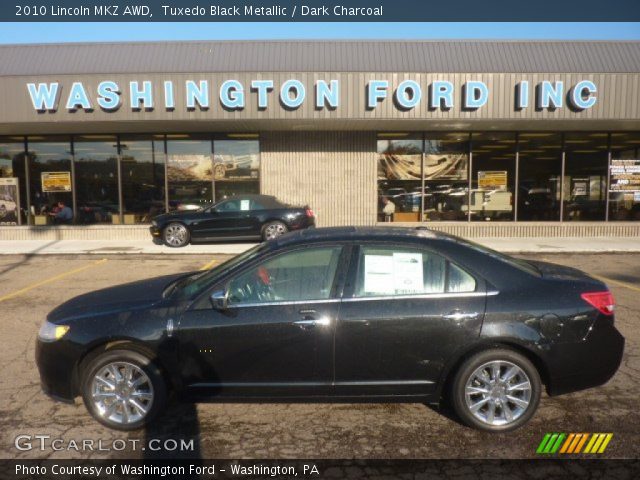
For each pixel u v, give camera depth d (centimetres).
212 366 389
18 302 802
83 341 392
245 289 398
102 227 1603
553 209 1586
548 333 380
